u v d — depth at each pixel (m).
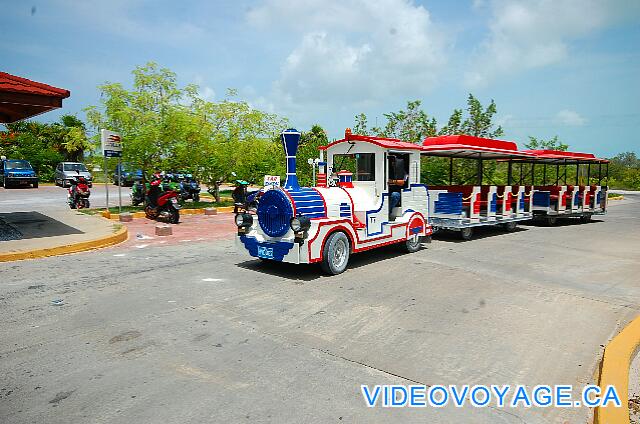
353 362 4.16
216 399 3.46
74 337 4.61
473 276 7.55
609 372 3.87
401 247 9.88
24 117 12.04
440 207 11.83
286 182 7.52
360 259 8.91
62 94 9.38
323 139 20.69
